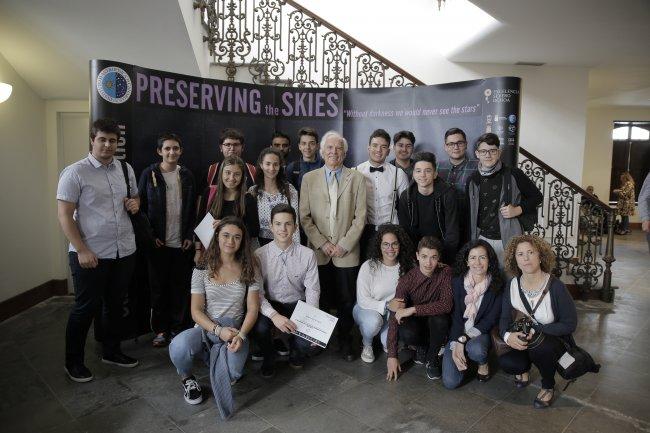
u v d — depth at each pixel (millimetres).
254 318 2531
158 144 3080
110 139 2557
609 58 5762
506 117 3500
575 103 6305
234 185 2941
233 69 4262
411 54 6098
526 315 2510
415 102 3814
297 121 3906
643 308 4426
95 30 3381
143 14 3240
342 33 4312
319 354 3113
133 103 3199
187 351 2381
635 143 11023
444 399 2520
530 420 2320
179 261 3186
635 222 11055
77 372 2670
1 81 3605
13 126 3799
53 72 3852
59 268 4441
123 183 2770
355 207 3119
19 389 2582
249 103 3748
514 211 2943
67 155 4402
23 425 2219
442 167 3771
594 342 3492
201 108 3555
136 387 2617
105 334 2875
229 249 2492
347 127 3938
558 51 5449
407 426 2248
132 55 3688
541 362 2408
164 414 2334
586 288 4668
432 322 2744
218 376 2303
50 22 3289
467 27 5062
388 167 3344
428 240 2758
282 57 5645
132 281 3248
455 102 3674
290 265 2809
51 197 4367
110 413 2334
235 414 2346
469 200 3127
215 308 2553
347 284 3080
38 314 3902
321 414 2350
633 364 3066
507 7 3994
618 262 6699
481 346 2596
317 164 3654
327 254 3068
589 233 4707
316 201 3113
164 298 3211
